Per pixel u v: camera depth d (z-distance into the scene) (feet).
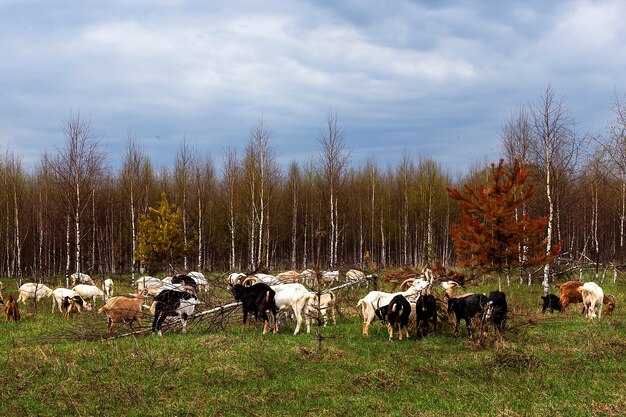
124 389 33.27
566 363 39.04
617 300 72.02
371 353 42.65
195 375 35.91
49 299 85.15
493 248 67.10
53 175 139.95
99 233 151.43
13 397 32.22
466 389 34.19
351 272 83.46
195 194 165.89
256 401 31.86
